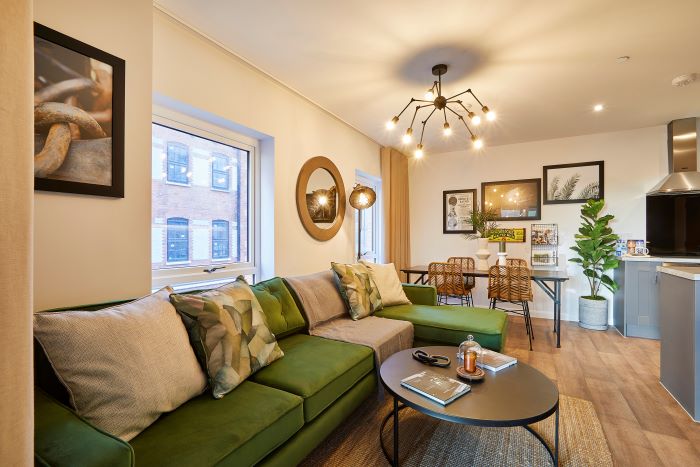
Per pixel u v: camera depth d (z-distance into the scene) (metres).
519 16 2.00
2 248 0.50
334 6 1.92
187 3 1.89
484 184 5.02
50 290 1.40
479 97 3.18
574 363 2.97
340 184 3.80
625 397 2.34
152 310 1.35
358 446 1.80
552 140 4.61
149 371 1.19
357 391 1.91
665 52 2.39
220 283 2.56
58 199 1.42
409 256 5.39
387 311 2.98
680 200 3.99
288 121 3.04
